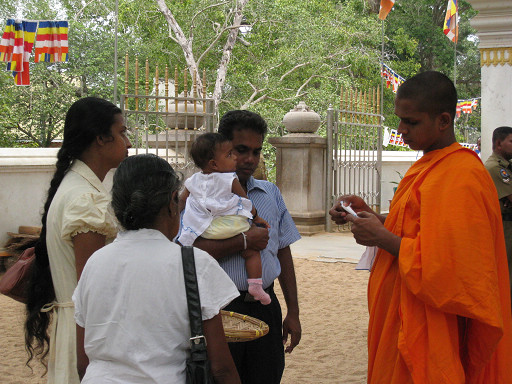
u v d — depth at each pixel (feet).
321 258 33.17
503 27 26.48
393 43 108.37
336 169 41.81
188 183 10.94
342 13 77.20
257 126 11.01
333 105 71.31
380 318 9.76
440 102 9.37
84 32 73.00
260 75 72.38
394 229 9.55
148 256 7.13
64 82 71.87
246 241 10.39
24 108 70.69
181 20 71.87
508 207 16.74
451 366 8.80
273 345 10.76
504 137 16.80
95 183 9.14
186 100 35.68
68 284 8.87
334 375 16.70
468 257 8.61
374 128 44.86
